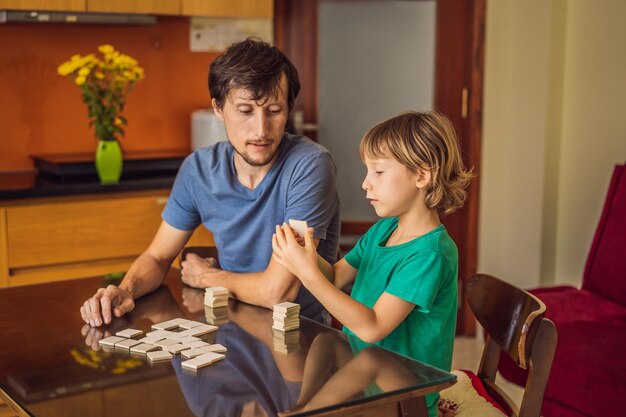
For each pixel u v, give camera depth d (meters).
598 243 3.35
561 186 4.11
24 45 3.86
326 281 1.63
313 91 4.35
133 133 4.20
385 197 1.72
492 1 4.08
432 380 1.40
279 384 1.39
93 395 1.36
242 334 1.68
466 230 4.29
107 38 4.06
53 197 3.39
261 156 1.96
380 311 1.64
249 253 2.15
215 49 4.32
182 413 1.28
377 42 4.29
